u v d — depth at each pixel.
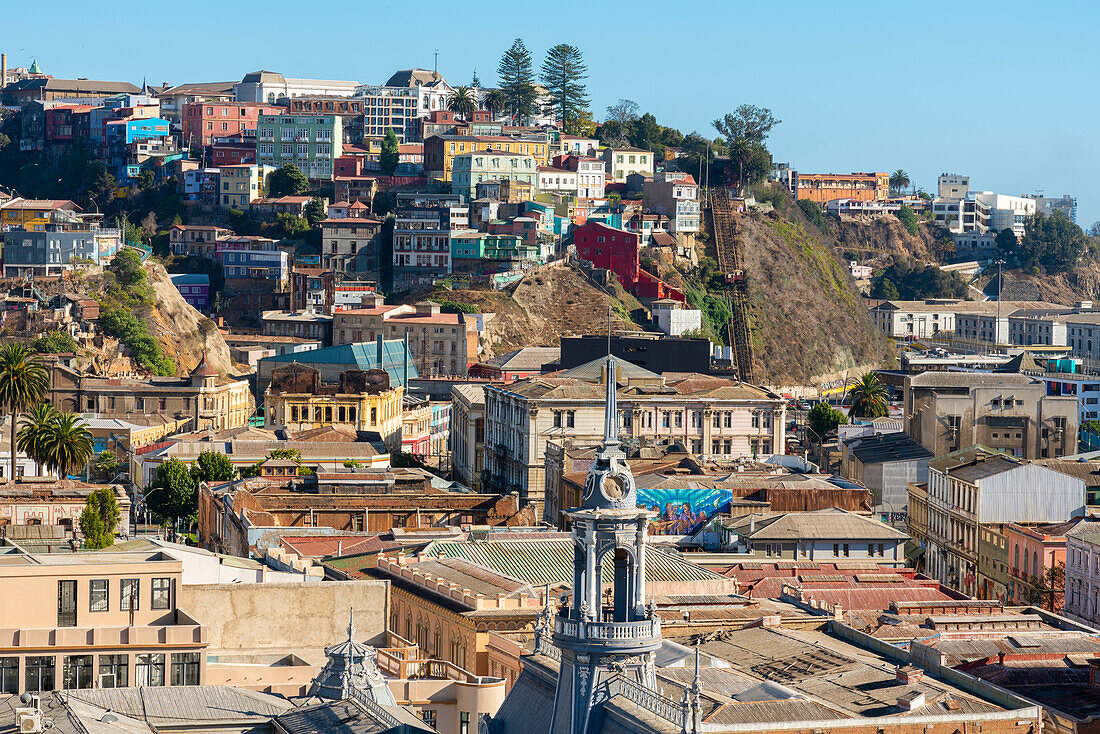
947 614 172.00
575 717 93.00
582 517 92.81
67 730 104.12
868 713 122.75
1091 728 130.00
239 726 113.06
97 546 187.75
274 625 146.00
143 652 130.00
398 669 134.62
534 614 154.38
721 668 131.50
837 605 170.50
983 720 120.38
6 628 129.38
